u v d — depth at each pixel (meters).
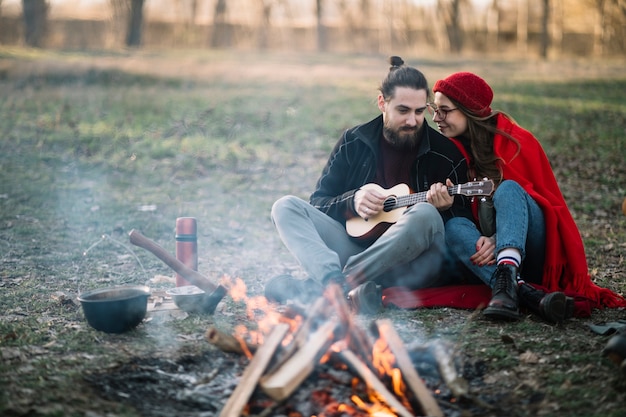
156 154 10.05
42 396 2.92
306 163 9.87
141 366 3.22
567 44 38.91
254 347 3.16
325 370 3.03
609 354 3.12
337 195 4.46
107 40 32.88
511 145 4.24
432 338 3.58
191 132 11.68
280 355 2.95
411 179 4.29
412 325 3.80
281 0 38.44
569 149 10.66
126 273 5.14
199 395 2.96
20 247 5.82
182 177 8.95
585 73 22.58
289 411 2.81
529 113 13.91
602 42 38.81
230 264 5.52
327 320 3.16
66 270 5.17
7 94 14.75
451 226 4.14
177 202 7.71
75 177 8.76
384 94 4.19
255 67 22.83
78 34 32.66
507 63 26.80
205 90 16.84
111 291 3.74
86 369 3.18
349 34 38.09
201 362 3.30
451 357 3.05
